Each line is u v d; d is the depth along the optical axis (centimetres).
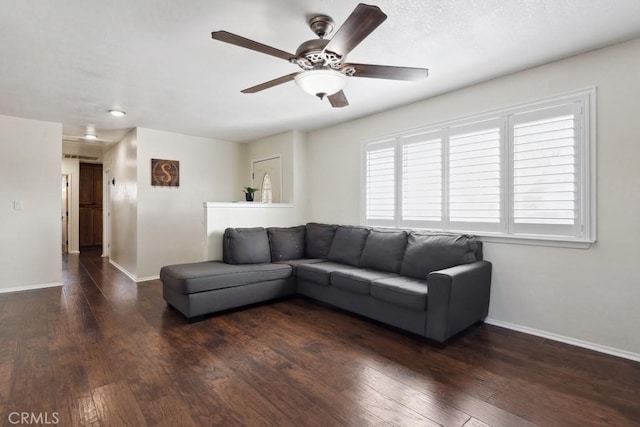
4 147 411
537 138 276
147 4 187
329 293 349
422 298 259
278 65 268
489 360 236
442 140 339
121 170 559
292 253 425
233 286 338
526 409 179
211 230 402
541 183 274
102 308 354
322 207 482
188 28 212
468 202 320
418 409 180
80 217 834
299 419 172
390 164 390
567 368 223
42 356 240
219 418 173
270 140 537
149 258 487
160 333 286
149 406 182
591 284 252
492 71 284
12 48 237
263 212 452
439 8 193
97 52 244
